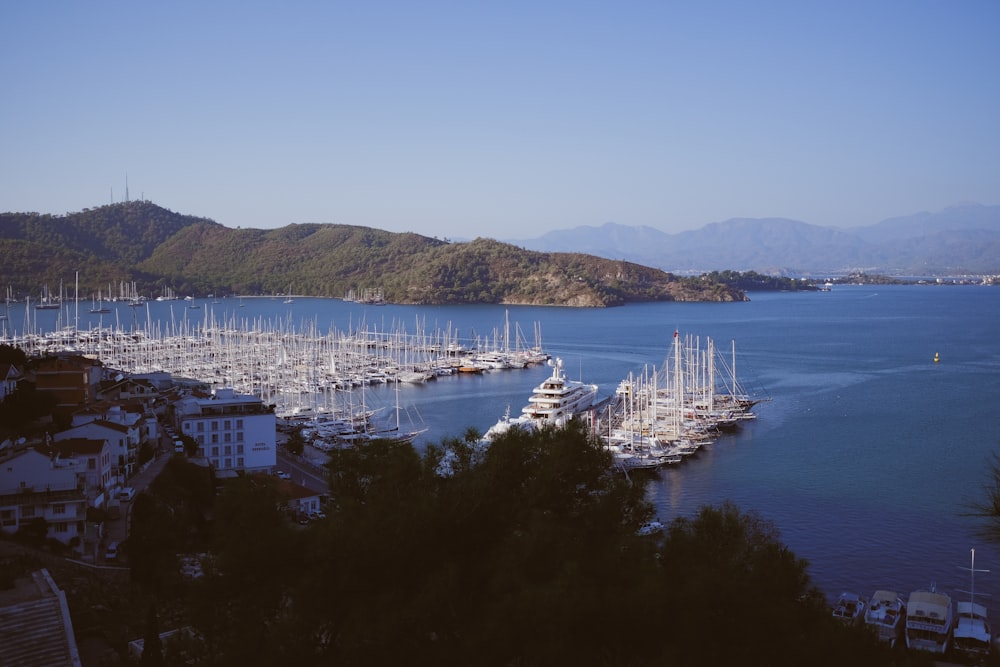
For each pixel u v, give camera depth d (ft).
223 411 510.17
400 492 136.67
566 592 109.50
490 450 143.84
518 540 122.93
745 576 123.54
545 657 106.11
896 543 390.01
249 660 121.29
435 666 115.34
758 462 554.05
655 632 109.81
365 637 115.65
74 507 314.55
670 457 553.64
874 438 620.90
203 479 417.08
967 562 364.99
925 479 500.74
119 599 245.45
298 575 130.00
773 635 115.75
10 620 207.31
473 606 119.34
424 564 124.77
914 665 123.13
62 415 445.37
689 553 127.34
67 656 195.83
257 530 133.90
